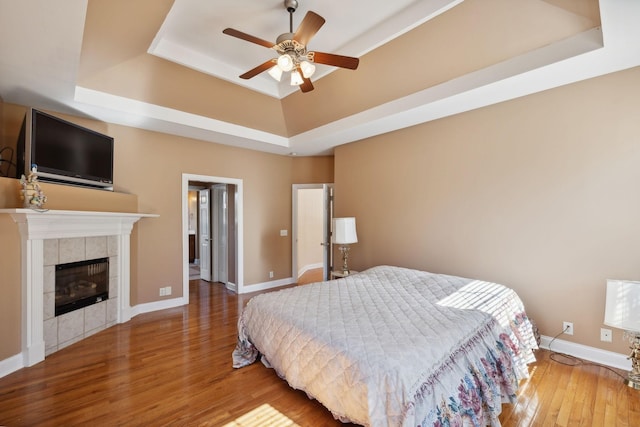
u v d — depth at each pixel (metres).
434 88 3.04
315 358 1.87
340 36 2.91
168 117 3.70
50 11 1.69
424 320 2.02
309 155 5.68
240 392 2.16
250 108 4.21
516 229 3.00
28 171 2.64
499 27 2.39
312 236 7.54
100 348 2.90
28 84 2.69
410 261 3.88
